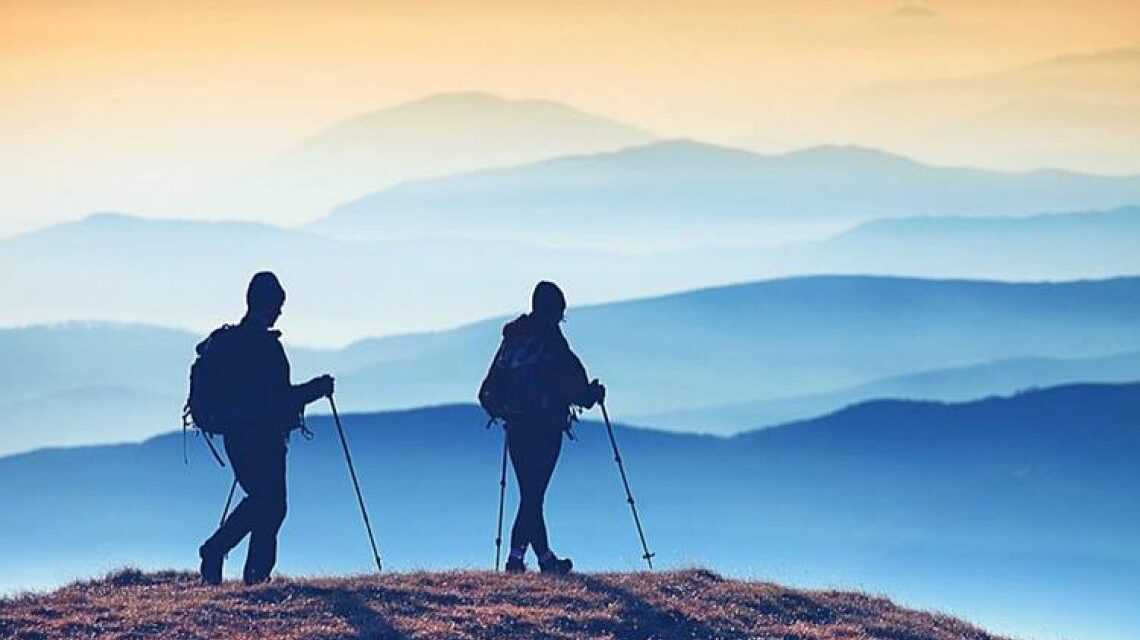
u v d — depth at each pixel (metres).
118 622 55.06
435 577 60.94
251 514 60.78
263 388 60.03
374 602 57.16
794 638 57.38
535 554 64.06
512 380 63.12
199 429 60.22
